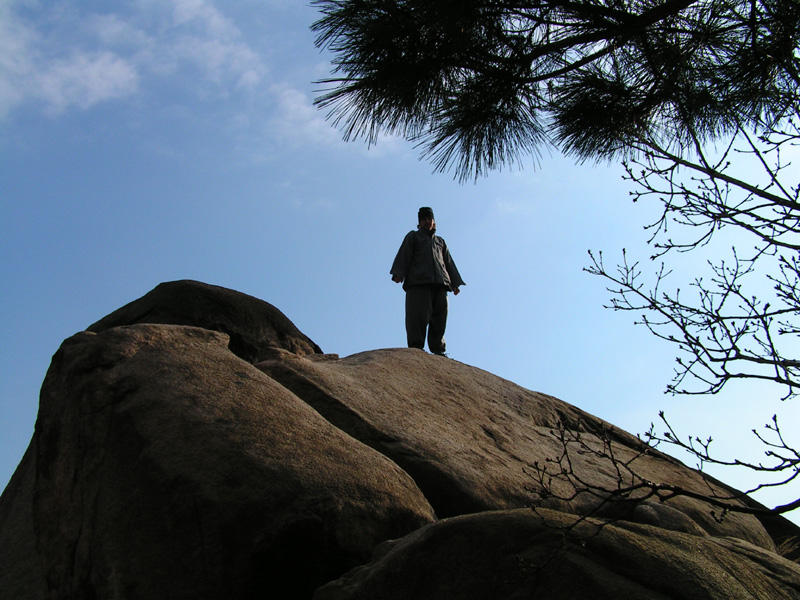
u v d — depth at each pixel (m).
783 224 3.67
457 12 4.41
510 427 6.34
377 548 3.59
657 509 4.96
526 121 5.22
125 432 4.06
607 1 4.48
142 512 3.74
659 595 2.80
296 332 7.70
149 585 3.55
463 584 2.97
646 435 3.24
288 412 4.36
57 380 4.59
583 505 5.38
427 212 9.14
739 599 2.90
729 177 3.75
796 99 4.16
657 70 4.66
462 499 4.85
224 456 3.83
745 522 5.98
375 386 5.91
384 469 4.21
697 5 4.57
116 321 7.32
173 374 4.39
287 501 3.66
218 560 3.53
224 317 7.23
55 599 3.88
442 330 9.10
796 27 4.10
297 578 3.61
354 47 4.60
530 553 2.94
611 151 5.25
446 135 5.13
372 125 4.95
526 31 4.77
